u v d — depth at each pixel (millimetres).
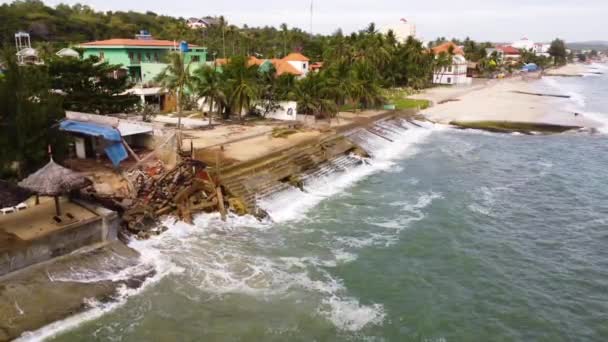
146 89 66625
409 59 126500
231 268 26703
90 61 51281
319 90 63438
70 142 34969
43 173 25125
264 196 36562
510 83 158375
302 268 27344
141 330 20938
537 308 24609
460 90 126312
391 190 42375
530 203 40312
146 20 153375
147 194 31328
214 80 56719
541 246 31953
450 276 27500
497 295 25703
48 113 31797
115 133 36938
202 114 63969
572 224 35875
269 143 47938
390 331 22141
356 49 109312
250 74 60281
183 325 21484
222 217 32781
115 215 27125
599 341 22062
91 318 21406
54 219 25922
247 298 23875
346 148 52219
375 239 31828
